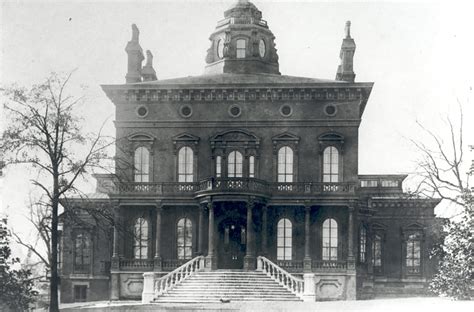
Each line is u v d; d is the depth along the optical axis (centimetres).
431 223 5844
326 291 5000
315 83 5212
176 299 4331
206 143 5325
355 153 5228
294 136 5253
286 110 5300
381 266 5888
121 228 4809
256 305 3866
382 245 5909
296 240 5162
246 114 5309
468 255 3303
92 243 5581
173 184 5194
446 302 3459
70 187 3975
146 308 3800
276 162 5269
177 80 5506
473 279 3341
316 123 5266
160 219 5175
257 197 4975
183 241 5241
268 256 5109
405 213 5922
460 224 3356
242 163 5284
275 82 5297
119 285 5116
